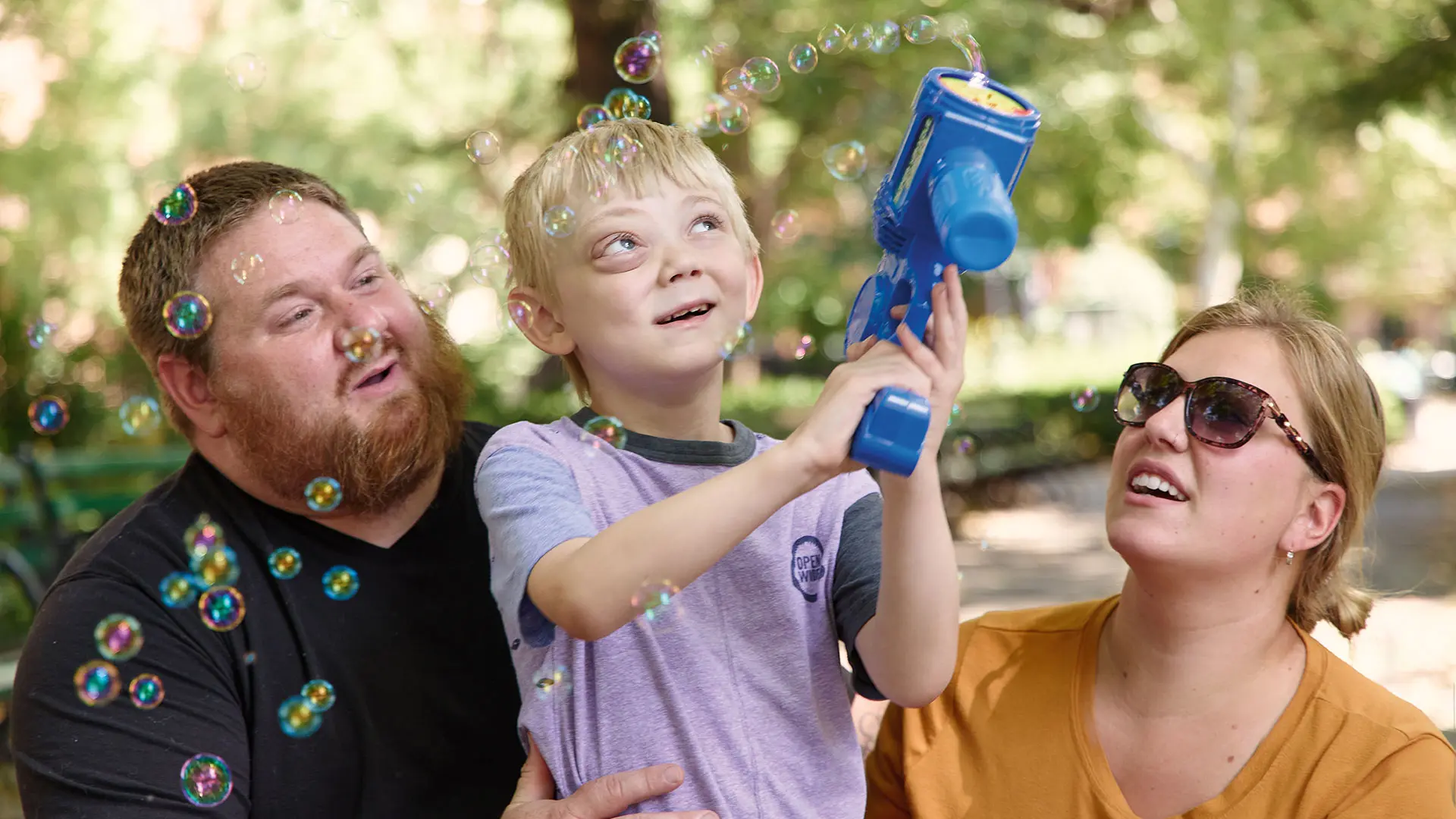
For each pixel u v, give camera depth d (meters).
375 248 1.58
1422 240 22.55
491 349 10.73
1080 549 7.71
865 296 1.22
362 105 10.99
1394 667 4.11
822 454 1.10
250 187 1.53
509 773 1.52
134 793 1.32
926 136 1.10
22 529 4.75
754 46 8.44
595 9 6.59
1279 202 18.67
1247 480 1.31
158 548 1.46
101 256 9.12
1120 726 1.41
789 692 1.30
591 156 1.33
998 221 1.02
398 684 1.48
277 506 1.52
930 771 1.48
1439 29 7.80
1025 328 19.52
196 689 1.40
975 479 9.73
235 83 1.81
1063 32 9.77
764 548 1.34
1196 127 15.70
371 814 1.45
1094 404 1.70
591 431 1.33
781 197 10.97
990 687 1.50
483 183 11.63
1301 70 11.62
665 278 1.28
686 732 1.26
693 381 1.33
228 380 1.46
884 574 1.22
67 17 9.36
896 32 1.68
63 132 9.38
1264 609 1.36
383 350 1.50
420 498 1.56
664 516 1.10
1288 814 1.30
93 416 7.66
